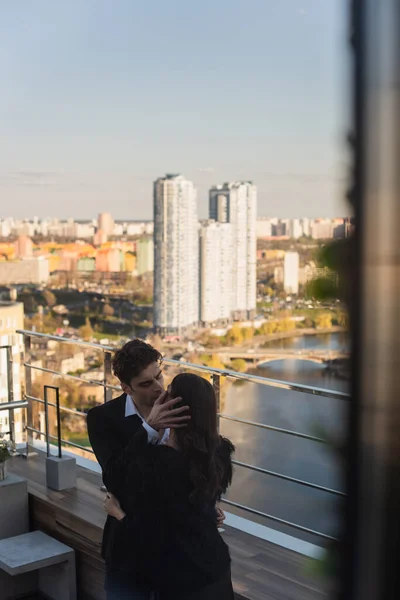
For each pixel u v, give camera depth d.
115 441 2.29
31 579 3.39
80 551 3.30
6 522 3.55
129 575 2.02
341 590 0.46
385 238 0.44
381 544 0.45
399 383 0.43
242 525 3.15
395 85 0.44
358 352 0.44
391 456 0.44
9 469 4.09
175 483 1.88
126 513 2.09
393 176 0.44
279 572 2.71
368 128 0.44
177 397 1.95
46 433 3.83
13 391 4.29
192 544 1.89
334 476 0.46
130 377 2.34
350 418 0.45
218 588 1.90
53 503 3.48
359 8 0.45
